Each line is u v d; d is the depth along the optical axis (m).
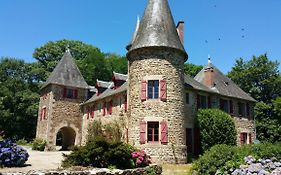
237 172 7.65
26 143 36.09
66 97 30.62
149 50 19.45
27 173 10.07
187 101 22.19
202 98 23.64
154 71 19.06
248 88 40.47
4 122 37.62
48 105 29.75
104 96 26.64
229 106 25.56
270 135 36.03
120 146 13.08
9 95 38.09
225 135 21.22
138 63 19.69
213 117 21.34
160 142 18.16
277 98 35.97
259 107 37.38
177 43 19.97
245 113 26.92
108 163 12.63
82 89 31.88
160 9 20.56
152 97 19.03
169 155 18.05
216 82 26.42
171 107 18.81
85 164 12.46
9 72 42.06
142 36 19.91
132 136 19.02
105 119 26.28
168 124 18.52
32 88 42.03
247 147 9.56
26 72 42.72
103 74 47.12
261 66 39.66
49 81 30.69
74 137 30.86
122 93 23.94
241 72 40.56
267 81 38.53
